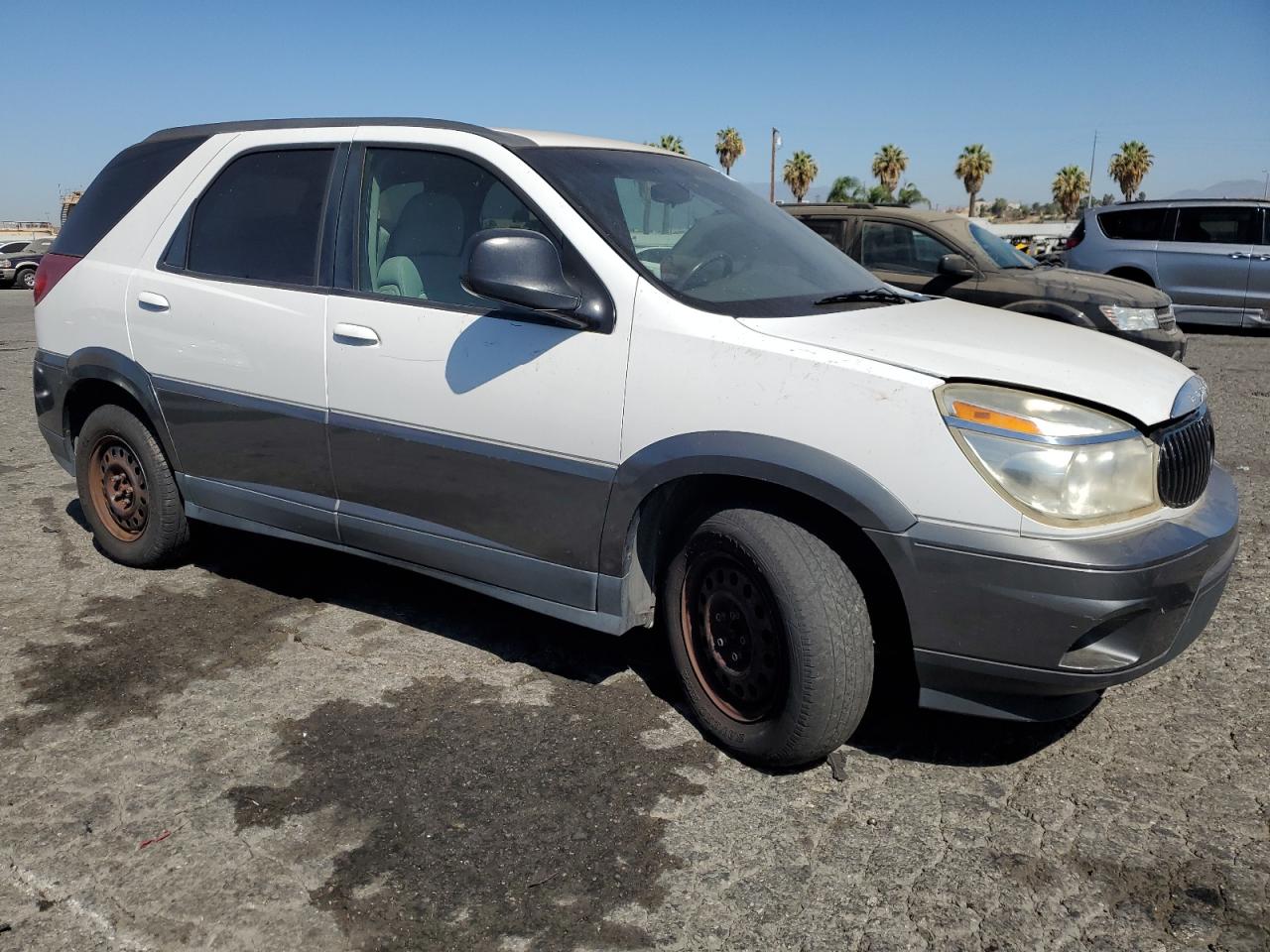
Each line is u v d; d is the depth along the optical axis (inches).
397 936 95.3
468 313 136.3
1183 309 559.2
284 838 109.3
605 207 134.3
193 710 136.3
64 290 183.5
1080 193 2913.4
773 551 115.1
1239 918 98.0
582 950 94.0
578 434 127.4
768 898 100.9
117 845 108.0
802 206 369.4
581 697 140.9
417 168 146.7
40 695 139.6
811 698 114.6
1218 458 277.0
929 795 118.6
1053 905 100.0
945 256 340.5
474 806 115.3
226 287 159.9
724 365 118.0
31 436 300.8
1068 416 108.1
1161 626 110.2
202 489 170.1
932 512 107.9
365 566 190.4
